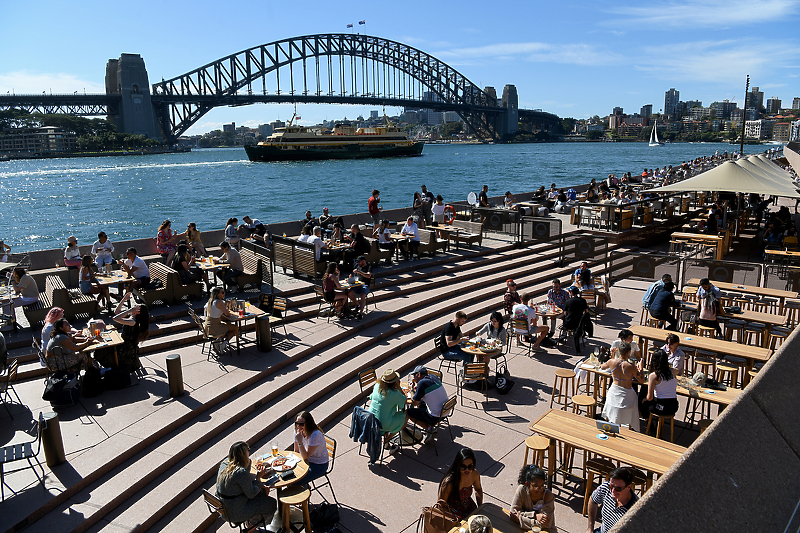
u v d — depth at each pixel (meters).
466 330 13.77
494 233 23.05
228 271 14.61
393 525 6.98
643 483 6.62
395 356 12.34
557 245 21.05
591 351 12.58
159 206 61.28
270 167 130.88
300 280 16.14
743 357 9.63
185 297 13.80
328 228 20.73
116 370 9.74
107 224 49.59
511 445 8.83
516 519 5.98
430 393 8.78
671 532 1.93
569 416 7.75
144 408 9.02
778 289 14.27
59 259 16.64
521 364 12.05
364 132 150.50
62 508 6.70
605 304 15.35
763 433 2.45
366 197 64.25
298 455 7.20
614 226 22.83
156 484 7.44
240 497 6.29
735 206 27.69
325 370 11.23
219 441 8.56
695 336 10.52
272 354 11.35
